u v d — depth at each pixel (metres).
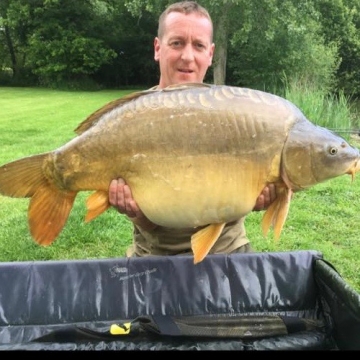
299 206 5.02
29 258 3.79
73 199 1.90
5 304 2.16
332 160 1.75
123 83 28.36
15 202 5.14
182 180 1.75
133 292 2.21
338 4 20.64
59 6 26.14
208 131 1.73
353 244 4.09
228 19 17.81
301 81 14.98
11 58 28.27
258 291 2.24
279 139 1.75
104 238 4.14
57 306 2.18
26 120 12.07
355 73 21.08
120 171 1.80
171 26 2.29
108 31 27.12
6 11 27.58
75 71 25.80
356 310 1.88
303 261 2.28
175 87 1.80
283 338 2.06
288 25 17.05
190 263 2.23
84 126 1.86
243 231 2.48
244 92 1.78
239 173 1.74
